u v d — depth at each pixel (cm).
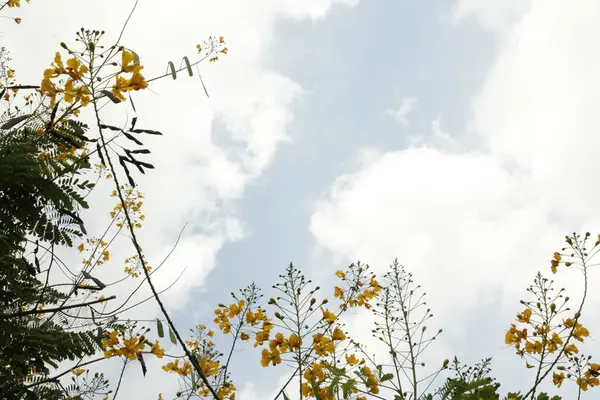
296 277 339
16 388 210
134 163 213
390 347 463
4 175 199
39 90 215
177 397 352
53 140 229
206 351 387
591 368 392
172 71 219
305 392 278
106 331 237
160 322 199
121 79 211
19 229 217
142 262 197
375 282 479
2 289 213
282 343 296
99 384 282
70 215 219
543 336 394
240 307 407
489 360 387
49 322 222
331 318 318
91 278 222
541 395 298
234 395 384
